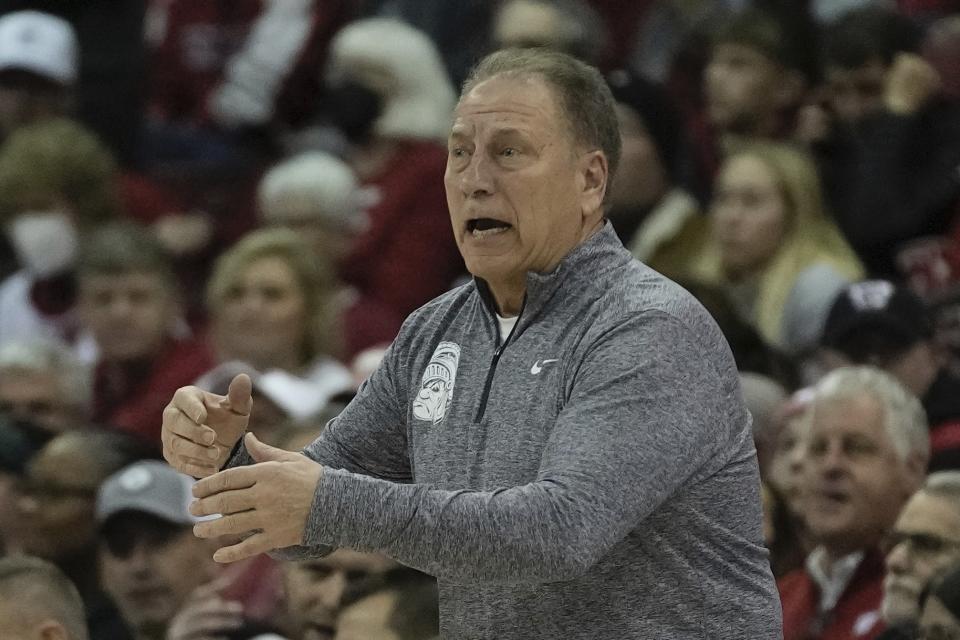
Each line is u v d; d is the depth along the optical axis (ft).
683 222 84.79
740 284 80.69
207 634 59.26
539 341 37.88
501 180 37.50
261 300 81.25
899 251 83.05
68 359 82.33
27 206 95.09
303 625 56.95
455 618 38.32
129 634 64.23
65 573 67.46
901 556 54.85
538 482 35.04
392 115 94.63
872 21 87.30
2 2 117.80
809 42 90.43
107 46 112.88
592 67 39.19
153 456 70.33
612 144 38.88
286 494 34.22
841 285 78.69
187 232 99.35
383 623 52.49
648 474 35.32
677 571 37.06
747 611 37.45
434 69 96.17
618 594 36.96
